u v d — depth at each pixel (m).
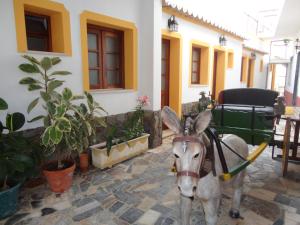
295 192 3.42
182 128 1.64
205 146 1.74
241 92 4.77
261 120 3.09
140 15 5.08
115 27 4.77
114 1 4.49
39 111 3.65
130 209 3.02
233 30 8.52
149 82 5.20
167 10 5.58
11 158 2.76
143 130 5.06
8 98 3.31
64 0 3.75
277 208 3.01
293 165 4.41
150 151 5.16
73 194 3.38
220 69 8.92
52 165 3.55
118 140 4.59
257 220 2.77
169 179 3.84
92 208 3.04
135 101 5.30
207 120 1.57
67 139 3.15
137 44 5.13
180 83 6.45
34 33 3.82
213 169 1.81
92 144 4.37
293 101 12.06
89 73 4.67
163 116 1.69
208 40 7.50
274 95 4.41
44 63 3.16
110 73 5.13
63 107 3.05
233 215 2.79
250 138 3.21
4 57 3.21
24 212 2.96
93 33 4.61
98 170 4.18
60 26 3.78
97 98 4.49
